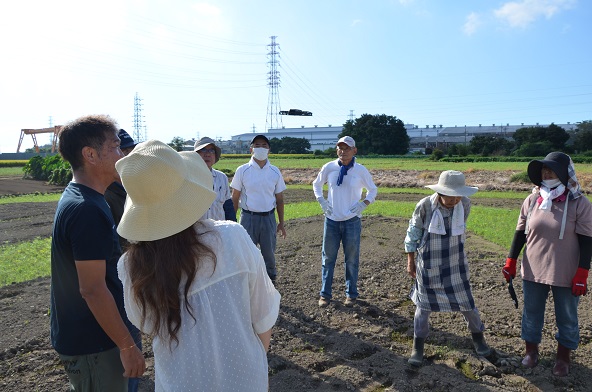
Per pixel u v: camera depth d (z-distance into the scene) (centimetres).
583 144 7031
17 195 2430
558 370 416
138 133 11956
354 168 586
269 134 15188
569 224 403
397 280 708
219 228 192
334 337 498
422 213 445
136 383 323
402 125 9338
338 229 590
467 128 12138
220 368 182
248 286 193
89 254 233
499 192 2297
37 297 639
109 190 360
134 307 190
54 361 442
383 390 393
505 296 626
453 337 492
